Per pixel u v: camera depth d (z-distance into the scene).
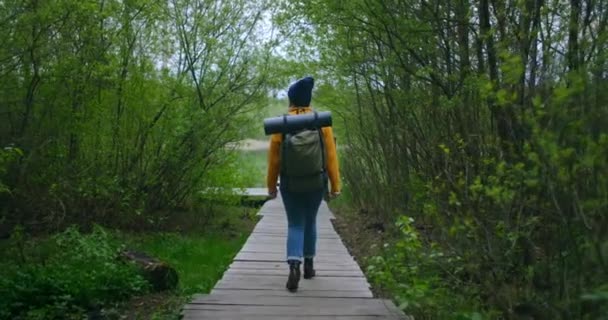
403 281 5.43
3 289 5.96
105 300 6.18
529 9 5.20
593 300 3.36
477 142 6.29
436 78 7.12
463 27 6.88
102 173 10.23
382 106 10.45
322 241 9.91
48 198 9.69
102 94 9.99
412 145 8.84
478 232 4.88
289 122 6.21
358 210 14.80
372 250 9.49
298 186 6.30
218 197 12.79
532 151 4.05
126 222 10.81
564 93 3.60
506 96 4.35
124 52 10.19
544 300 4.21
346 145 15.27
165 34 11.01
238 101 11.82
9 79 8.98
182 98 10.90
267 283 6.79
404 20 7.12
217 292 6.38
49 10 8.15
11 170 9.08
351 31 8.94
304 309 5.77
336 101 13.08
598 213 3.58
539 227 4.66
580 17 5.00
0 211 9.33
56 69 8.87
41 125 9.41
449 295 5.07
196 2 11.22
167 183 11.34
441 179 6.81
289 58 11.66
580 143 3.65
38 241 8.65
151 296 6.60
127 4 9.69
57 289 6.05
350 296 6.24
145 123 10.70
